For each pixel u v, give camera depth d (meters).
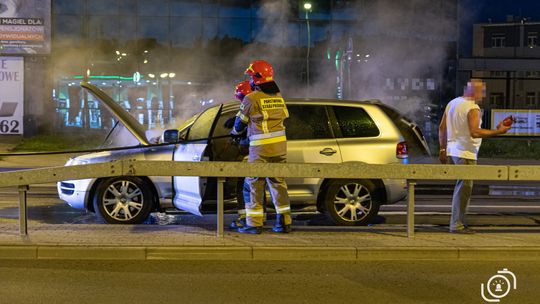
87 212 10.17
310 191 8.62
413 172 7.35
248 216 7.59
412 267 6.58
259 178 7.50
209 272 6.30
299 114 8.73
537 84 35.66
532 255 6.94
